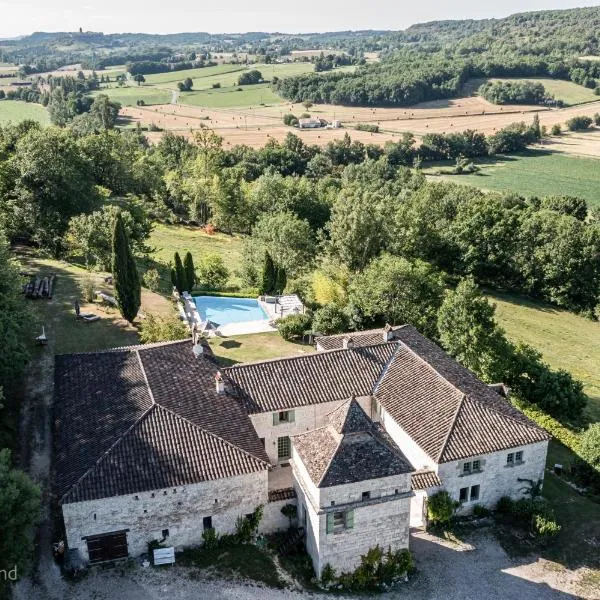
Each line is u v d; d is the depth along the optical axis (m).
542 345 88.44
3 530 31.94
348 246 89.69
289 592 36.72
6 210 88.00
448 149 198.50
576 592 38.44
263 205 130.88
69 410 42.12
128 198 127.94
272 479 45.47
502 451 43.09
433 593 37.88
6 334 46.53
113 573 36.75
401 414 45.78
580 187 169.12
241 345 68.38
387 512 37.50
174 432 39.28
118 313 69.00
